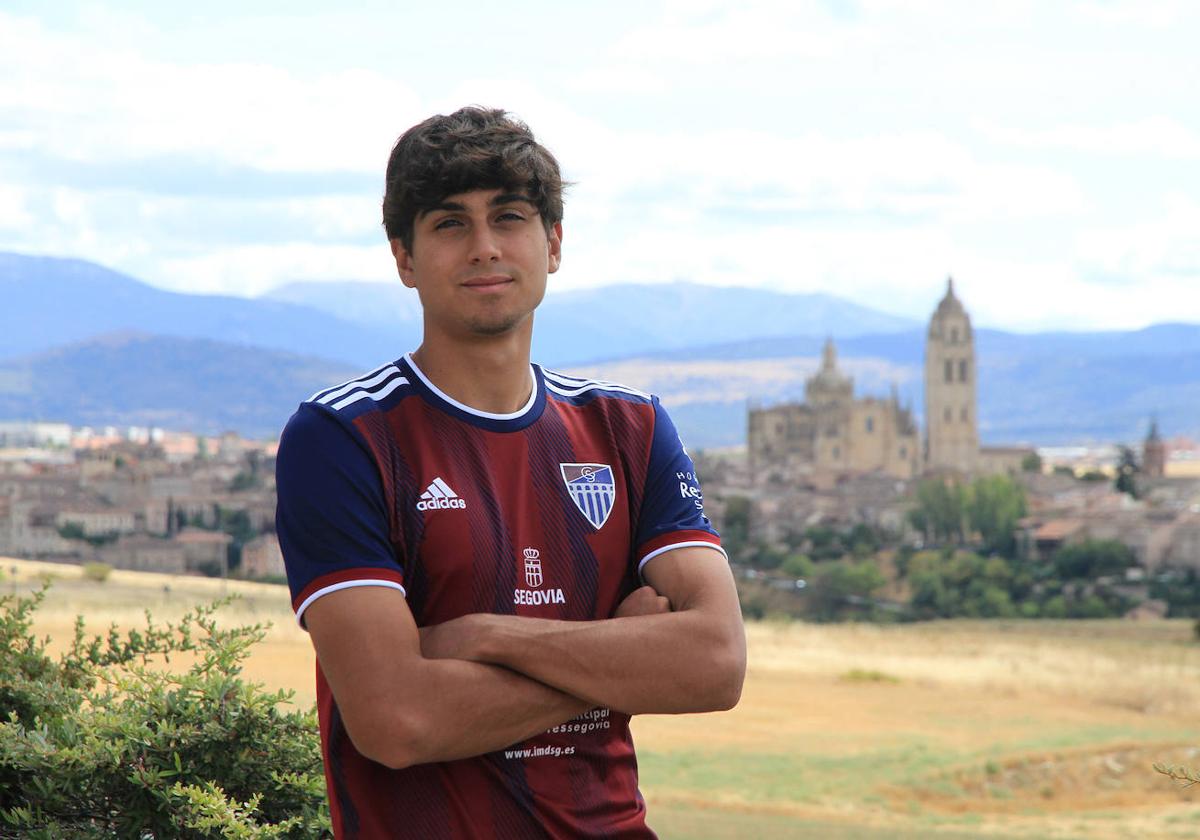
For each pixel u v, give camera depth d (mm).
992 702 40062
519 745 2363
